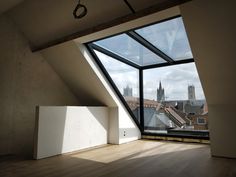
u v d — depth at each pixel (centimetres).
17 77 427
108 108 536
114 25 299
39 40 434
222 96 358
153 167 304
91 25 342
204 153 393
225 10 244
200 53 307
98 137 492
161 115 559
